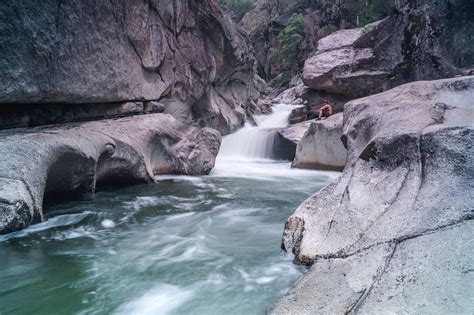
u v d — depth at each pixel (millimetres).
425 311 2580
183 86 14484
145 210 7566
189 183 10516
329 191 5121
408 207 4027
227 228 6504
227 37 16938
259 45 42500
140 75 11430
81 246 5551
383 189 4605
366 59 17906
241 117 20016
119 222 6762
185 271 4664
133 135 9648
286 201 8609
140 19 11195
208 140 12305
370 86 17688
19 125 7703
